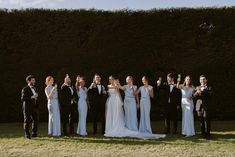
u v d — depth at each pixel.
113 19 16.03
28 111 11.95
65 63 15.92
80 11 16.03
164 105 13.09
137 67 15.94
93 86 12.97
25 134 12.05
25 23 15.92
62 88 12.73
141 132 12.80
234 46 15.92
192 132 12.38
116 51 15.98
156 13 16.02
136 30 15.98
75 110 13.43
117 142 11.31
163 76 15.87
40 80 15.83
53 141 11.51
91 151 10.23
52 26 15.95
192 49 15.91
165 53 15.95
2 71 15.81
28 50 15.90
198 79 15.85
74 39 15.96
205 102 12.01
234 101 15.94
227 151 10.12
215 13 16.00
